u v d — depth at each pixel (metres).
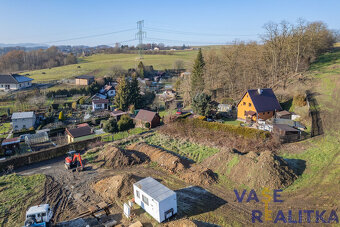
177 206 22.89
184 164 31.02
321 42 72.06
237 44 70.94
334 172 26.09
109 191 26.20
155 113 51.22
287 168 26.61
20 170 33.47
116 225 21.00
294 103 47.72
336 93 50.31
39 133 46.44
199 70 70.94
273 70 63.25
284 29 60.50
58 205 24.67
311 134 35.81
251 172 26.28
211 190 25.38
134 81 70.44
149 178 24.69
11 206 24.58
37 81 91.56
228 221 20.55
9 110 61.56
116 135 45.97
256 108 45.56
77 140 42.91
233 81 68.62
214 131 41.47
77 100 72.75
